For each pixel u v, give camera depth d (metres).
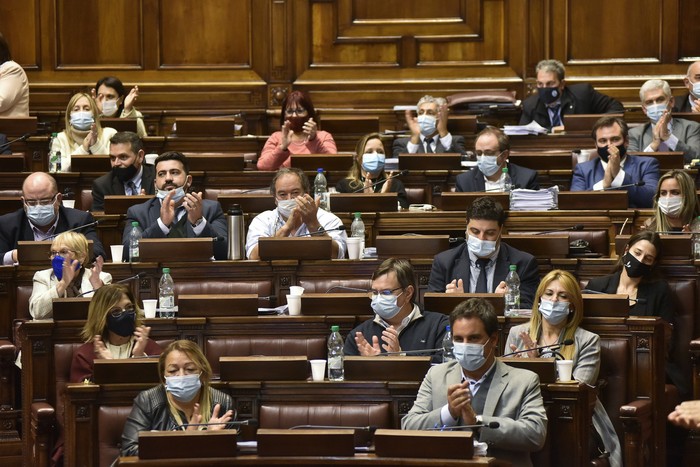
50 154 27.12
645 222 21.38
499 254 19.30
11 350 18.94
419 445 12.93
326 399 15.86
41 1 34.34
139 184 24.44
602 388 17.17
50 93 34.25
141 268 19.62
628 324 17.17
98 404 15.77
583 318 17.28
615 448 16.41
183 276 19.61
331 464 13.05
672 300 18.95
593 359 16.83
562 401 15.33
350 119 29.14
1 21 34.31
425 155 24.78
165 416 15.22
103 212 23.19
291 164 25.23
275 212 21.39
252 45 34.50
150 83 34.44
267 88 34.44
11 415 18.89
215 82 34.44
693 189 20.89
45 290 18.97
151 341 17.22
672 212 20.84
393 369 15.79
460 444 12.87
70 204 24.69
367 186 23.75
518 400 14.81
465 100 30.88
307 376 16.41
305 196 20.47
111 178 24.33
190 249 19.66
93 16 34.41
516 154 25.11
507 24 34.16
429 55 34.34
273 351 17.81
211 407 15.42
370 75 34.34
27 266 19.75
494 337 14.92
